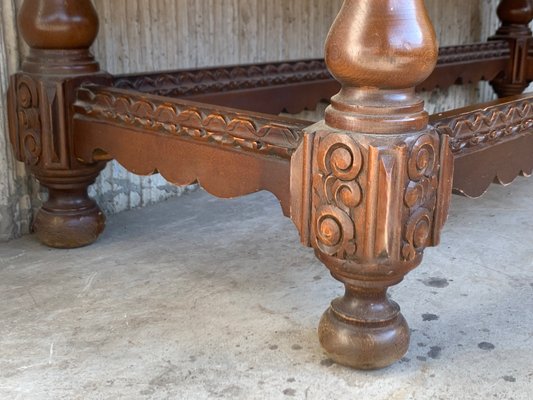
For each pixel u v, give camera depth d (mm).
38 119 1867
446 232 2238
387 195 1186
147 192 2473
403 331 1359
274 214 2398
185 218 2338
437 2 3473
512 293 1756
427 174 1250
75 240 1985
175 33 2477
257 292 1737
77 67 1869
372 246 1223
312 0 2949
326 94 2631
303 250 2047
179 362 1391
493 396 1282
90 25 1879
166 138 1642
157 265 1908
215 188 1555
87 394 1273
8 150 2027
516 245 2123
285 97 2463
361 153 1191
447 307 1665
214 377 1337
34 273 1832
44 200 2143
